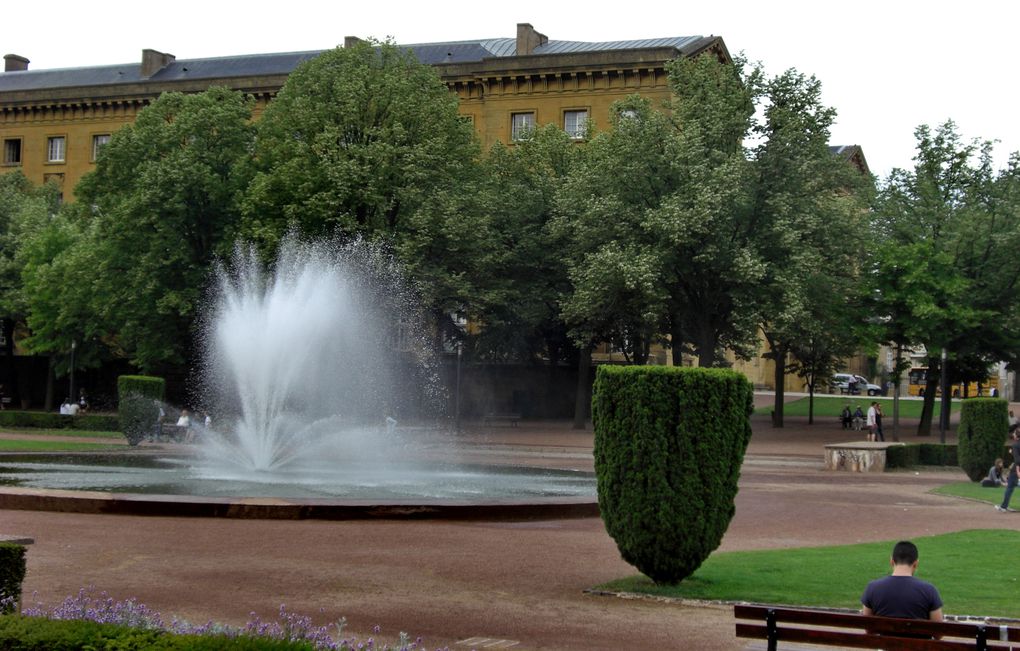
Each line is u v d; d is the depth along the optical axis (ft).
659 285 150.92
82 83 293.43
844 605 37.88
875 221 174.91
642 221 152.05
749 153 156.15
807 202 155.53
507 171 188.85
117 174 178.81
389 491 71.41
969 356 176.45
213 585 39.29
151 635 21.90
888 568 45.98
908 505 79.77
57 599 35.29
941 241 167.02
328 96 171.22
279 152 166.61
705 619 36.06
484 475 88.58
